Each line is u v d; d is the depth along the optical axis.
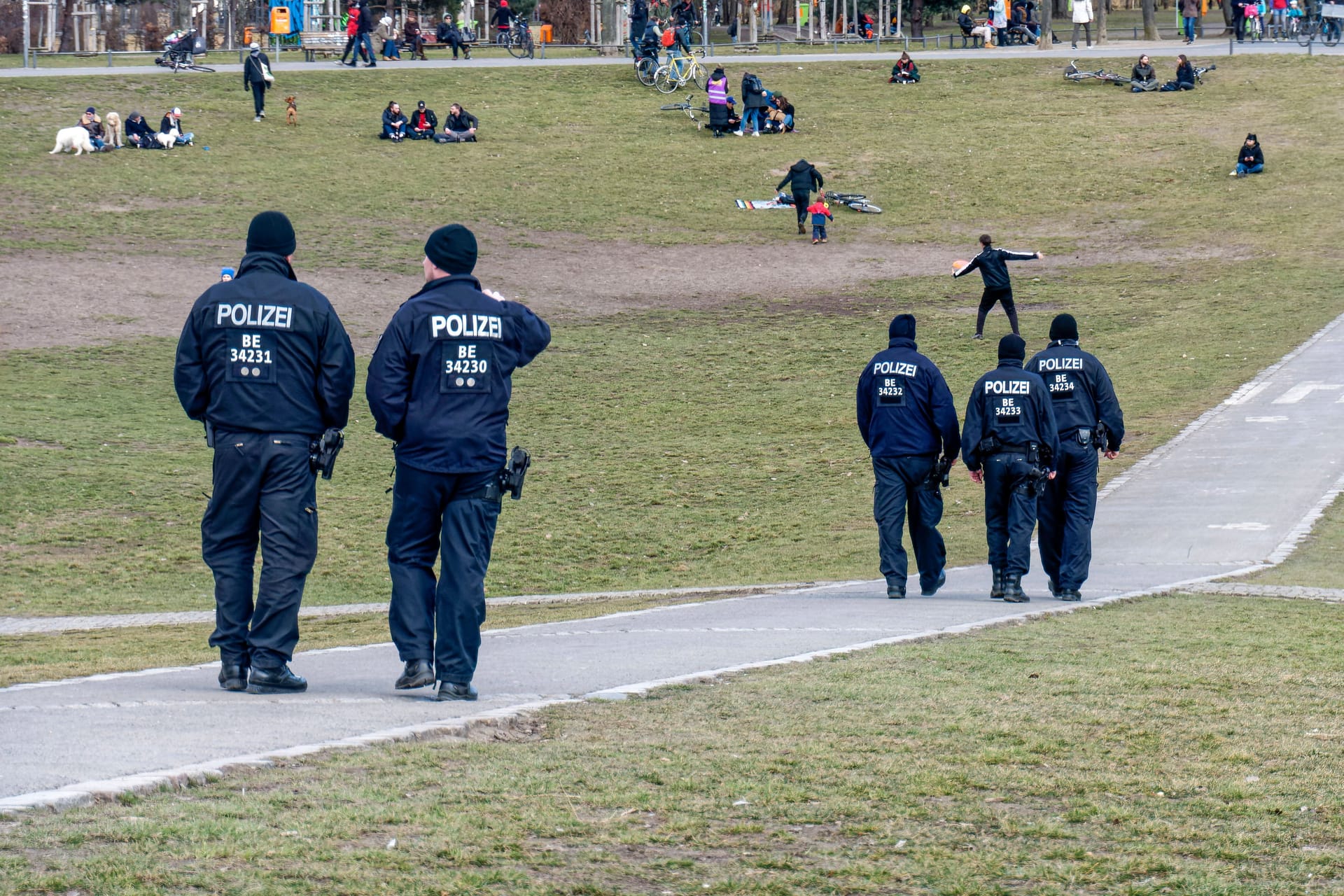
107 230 75.19
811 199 85.69
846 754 11.64
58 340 56.69
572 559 33.31
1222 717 13.30
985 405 22.62
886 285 70.06
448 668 13.41
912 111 104.94
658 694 14.02
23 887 7.76
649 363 56.19
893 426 23.23
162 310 62.22
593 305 66.50
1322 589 23.41
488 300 13.26
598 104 107.75
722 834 9.49
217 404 13.61
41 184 83.31
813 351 57.44
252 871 8.28
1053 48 128.50
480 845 8.98
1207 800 10.56
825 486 39.53
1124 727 12.77
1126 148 93.94
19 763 10.38
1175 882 8.77
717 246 78.25
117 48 135.25
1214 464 36.91
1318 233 74.12
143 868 8.17
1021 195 86.62
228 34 135.88
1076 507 22.80
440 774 10.58
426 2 153.00
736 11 161.12
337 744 11.27
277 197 83.38
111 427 45.59
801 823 9.77
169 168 88.19
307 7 135.88
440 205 83.69
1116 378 49.94
